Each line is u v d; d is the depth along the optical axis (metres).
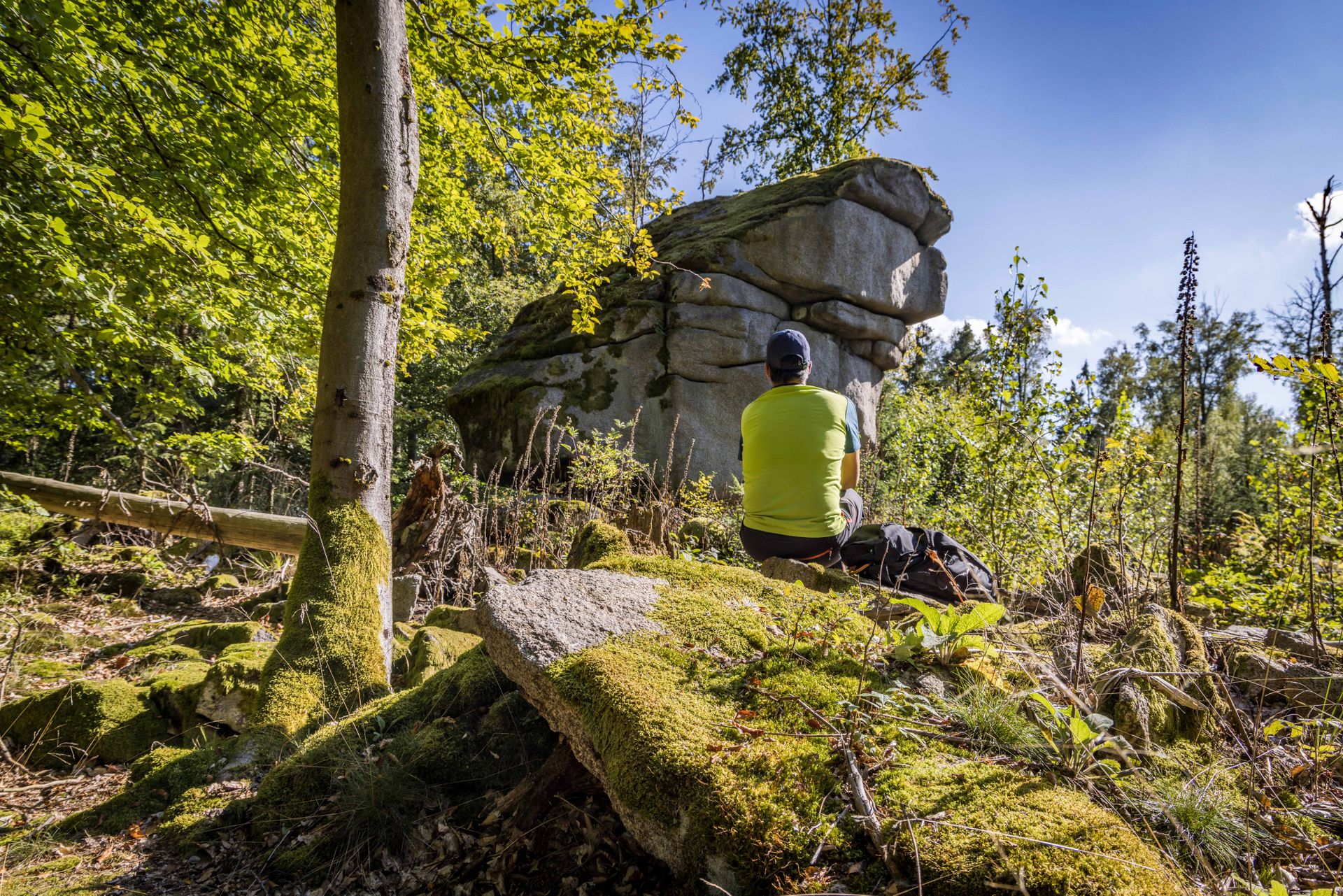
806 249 10.78
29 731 3.28
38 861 2.32
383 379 4.00
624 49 6.04
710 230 11.31
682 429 10.16
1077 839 1.31
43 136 4.74
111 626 5.85
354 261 3.97
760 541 3.31
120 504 7.66
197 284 6.64
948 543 3.27
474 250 18.56
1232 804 1.66
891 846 1.33
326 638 3.37
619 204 7.77
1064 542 3.50
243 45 6.63
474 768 2.38
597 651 1.94
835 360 11.37
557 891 1.91
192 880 2.17
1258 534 4.85
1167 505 4.57
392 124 4.04
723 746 1.60
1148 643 2.28
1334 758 1.94
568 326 10.89
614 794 1.64
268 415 13.60
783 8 18.30
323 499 3.80
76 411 7.50
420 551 5.73
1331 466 3.11
